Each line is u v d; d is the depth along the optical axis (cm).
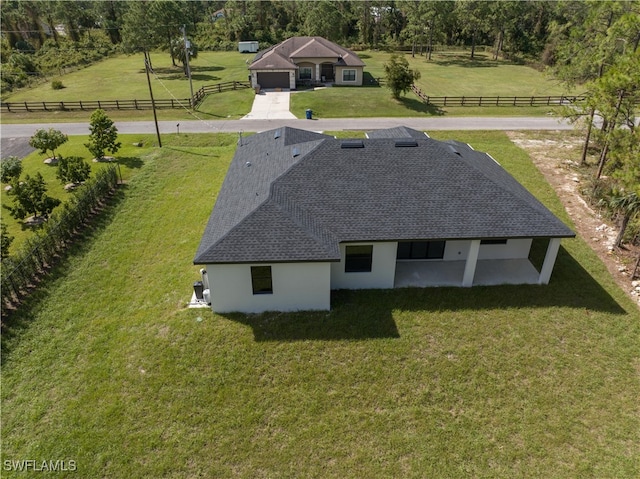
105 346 1544
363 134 3697
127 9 9538
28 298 1745
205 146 3559
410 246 1934
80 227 2273
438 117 4247
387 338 1563
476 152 2392
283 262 1539
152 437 1251
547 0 7856
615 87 2262
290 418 1301
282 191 1795
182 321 1647
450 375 1428
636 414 1310
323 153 1952
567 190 2686
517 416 1304
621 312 1691
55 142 3088
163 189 2738
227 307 1673
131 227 2305
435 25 7469
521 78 6141
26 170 3066
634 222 2030
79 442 1238
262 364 1469
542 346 1538
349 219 1727
